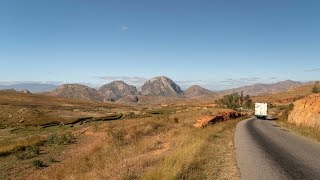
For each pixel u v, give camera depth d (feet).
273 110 401.08
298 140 74.54
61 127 201.46
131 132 98.12
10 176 71.31
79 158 74.49
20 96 621.31
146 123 124.06
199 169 39.96
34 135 157.38
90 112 384.88
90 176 42.42
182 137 66.49
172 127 111.75
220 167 42.57
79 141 122.31
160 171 33.60
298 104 142.72
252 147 63.82
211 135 82.02
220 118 153.58
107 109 497.87
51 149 106.22
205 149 55.88
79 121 257.34
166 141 71.61
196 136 74.38
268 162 46.21
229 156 52.21
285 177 36.45
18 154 96.73
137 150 60.54
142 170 39.45
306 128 100.78
